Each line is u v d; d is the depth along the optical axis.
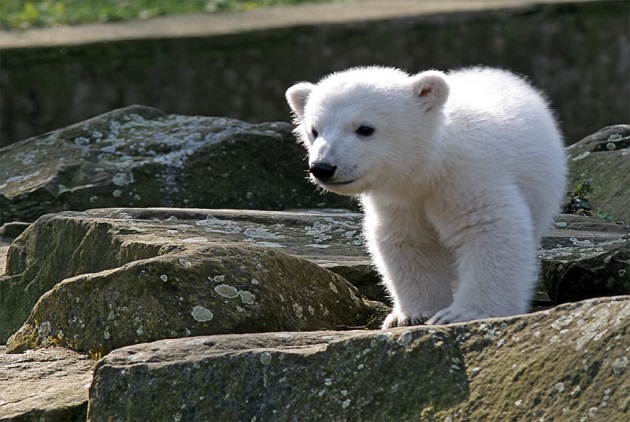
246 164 15.82
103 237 10.88
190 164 15.54
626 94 27.80
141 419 7.54
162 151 15.84
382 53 25.36
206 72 23.92
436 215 9.77
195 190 15.43
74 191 14.96
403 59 25.58
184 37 23.64
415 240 10.09
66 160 15.70
